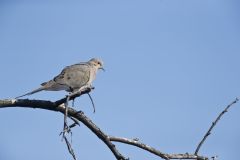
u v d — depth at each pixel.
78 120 10.16
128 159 9.74
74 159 8.24
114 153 9.88
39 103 10.08
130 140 10.29
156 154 10.38
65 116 8.80
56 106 10.00
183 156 10.36
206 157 10.33
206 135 10.22
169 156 10.26
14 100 10.15
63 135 8.36
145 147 10.31
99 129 10.00
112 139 10.13
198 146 10.32
